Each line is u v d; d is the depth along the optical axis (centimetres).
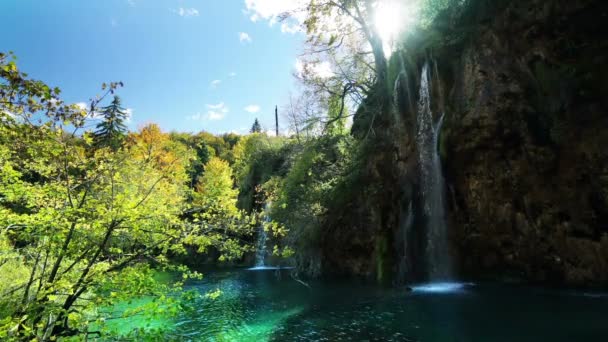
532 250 1567
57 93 414
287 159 3164
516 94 1539
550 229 1495
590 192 1370
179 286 701
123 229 618
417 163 1989
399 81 2164
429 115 1914
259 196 3656
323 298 1571
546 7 1452
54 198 588
